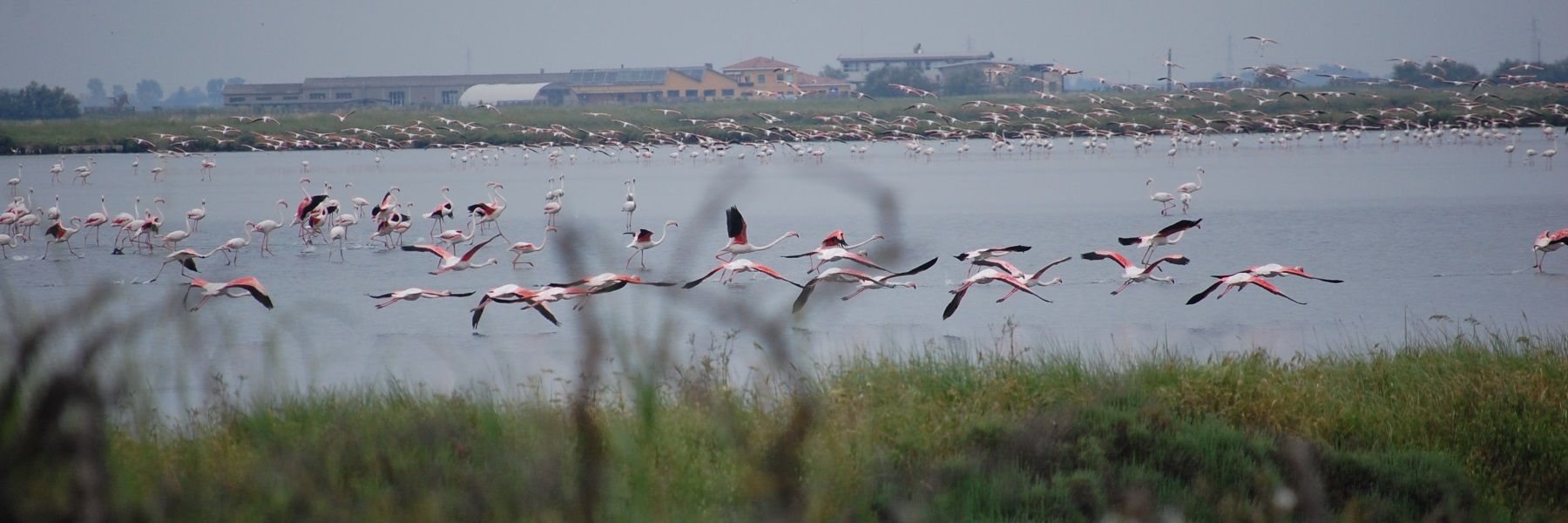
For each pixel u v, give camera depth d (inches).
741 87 5516.7
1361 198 1603.1
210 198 1857.8
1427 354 532.4
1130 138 3516.2
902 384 447.2
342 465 288.4
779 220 1430.9
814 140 3403.1
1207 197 1656.0
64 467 245.8
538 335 692.7
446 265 920.9
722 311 309.0
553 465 272.7
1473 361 510.9
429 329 708.0
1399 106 3804.1
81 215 1582.2
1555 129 3422.7
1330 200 1583.4
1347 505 365.4
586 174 2413.9
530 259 1078.4
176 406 364.5
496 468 282.2
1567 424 431.2
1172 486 371.2
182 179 2330.2
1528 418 434.0
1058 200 1626.5
